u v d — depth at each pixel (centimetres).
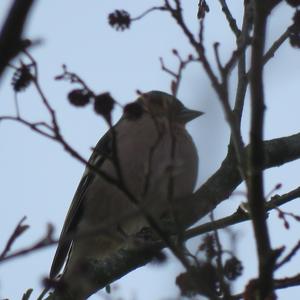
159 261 663
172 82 660
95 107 623
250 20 803
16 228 553
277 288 685
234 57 638
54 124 611
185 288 618
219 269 607
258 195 615
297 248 616
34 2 389
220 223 930
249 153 620
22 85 609
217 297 596
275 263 602
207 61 628
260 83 606
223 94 624
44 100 610
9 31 389
